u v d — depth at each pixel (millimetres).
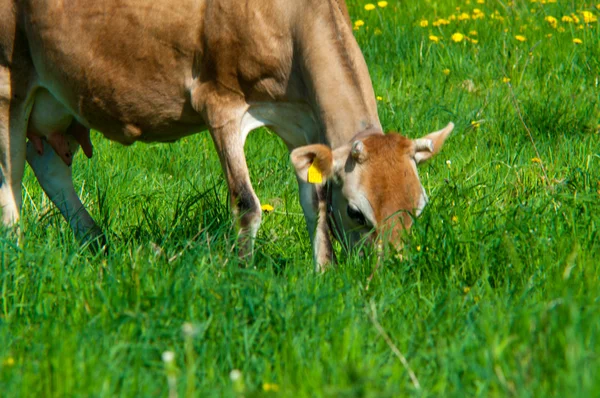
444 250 12539
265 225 16125
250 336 10195
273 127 15055
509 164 18656
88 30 14867
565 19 26750
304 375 9164
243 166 14500
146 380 9141
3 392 8766
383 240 12414
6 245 13016
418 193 12680
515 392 8570
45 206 17469
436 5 30469
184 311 10750
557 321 9516
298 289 11148
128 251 13242
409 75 24750
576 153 18719
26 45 15594
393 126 20812
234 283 11531
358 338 9867
